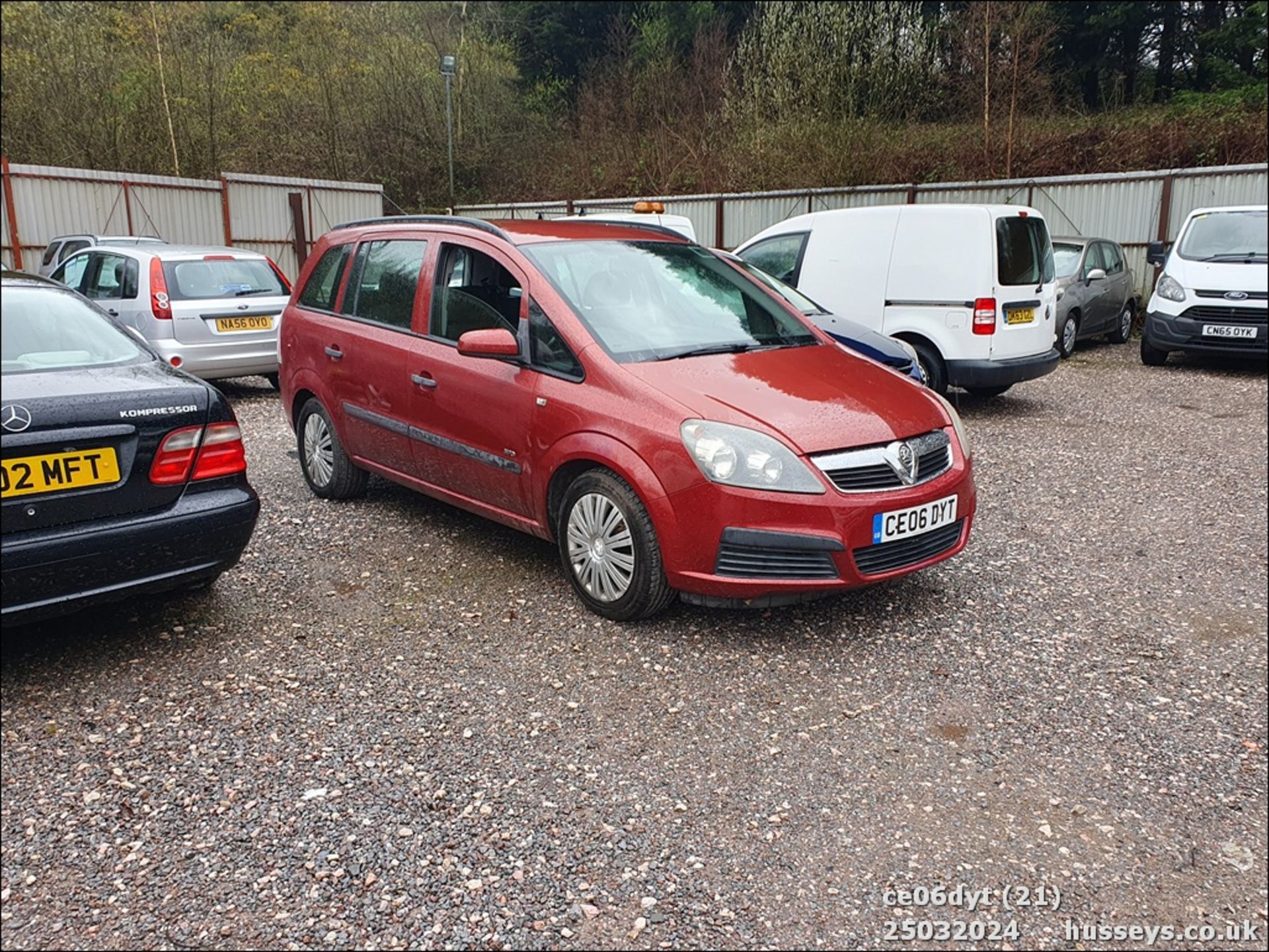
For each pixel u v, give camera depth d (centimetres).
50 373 335
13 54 1902
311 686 341
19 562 302
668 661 361
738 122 2175
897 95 2045
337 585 432
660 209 975
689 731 314
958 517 388
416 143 2528
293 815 267
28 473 308
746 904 237
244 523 358
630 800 277
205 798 274
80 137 1912
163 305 829
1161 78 2461
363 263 522
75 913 229
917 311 807
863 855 257
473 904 234
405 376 468
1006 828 271
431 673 351
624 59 2639
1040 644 387
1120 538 523
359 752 299
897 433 368
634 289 437
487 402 424
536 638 379
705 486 348
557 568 454
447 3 2898
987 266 774
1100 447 729
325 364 529
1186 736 323
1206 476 650
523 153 2612
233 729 312
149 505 335
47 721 315
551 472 398
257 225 1897
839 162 1916
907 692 344
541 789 281
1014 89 1889
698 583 357
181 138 2053
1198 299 1062
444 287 465
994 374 784
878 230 833
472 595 421
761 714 325
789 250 898
